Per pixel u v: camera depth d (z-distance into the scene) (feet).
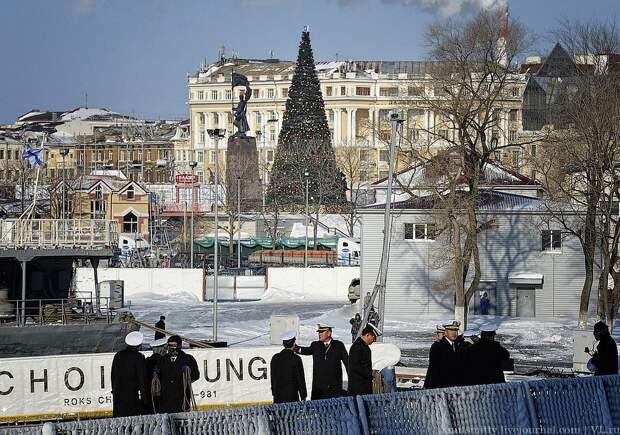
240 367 127.44
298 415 73.20
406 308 295.48
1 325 177.47
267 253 482.69
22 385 120.78
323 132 619.26
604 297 237.66
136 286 380.37
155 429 69.56
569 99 253.85
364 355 90.22
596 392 83.46
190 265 416.46
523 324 276.21
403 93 286.87
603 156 236.84
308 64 623.36
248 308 342.85
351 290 339.36
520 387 80.33
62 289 202.28
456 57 257.55
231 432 71.46
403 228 295.48
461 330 254.27
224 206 561.84
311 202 590.96
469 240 256.11
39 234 196.85
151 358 95.66
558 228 293.43
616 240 239.91
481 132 258.57
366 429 74.59
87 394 123.13
